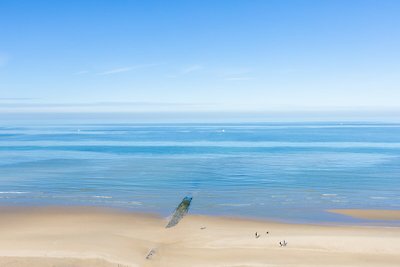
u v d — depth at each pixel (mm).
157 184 56125
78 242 28688
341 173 65000
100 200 45500
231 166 73688
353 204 43781
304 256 25812
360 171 66938
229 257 25766
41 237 30094
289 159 83625
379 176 61906
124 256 25906
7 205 42562
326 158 84875
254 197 47562
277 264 24500
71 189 52406
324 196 48094
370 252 26422
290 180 59000
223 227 33781
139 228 33344
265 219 37094
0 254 25875
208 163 78062
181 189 52625
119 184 56000
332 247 27406
